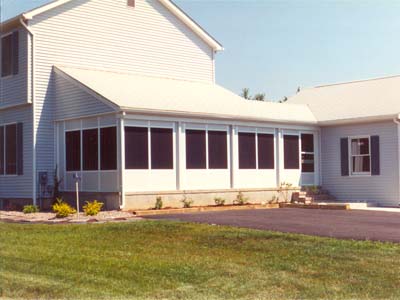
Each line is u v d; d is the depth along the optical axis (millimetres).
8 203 24578
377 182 24438
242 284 9734
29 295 9102
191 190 22109
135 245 13289
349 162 25531
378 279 9859
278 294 9141
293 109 27344
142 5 26531
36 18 23281
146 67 26562
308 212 20391
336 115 26156
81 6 24500
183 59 28031
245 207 22766
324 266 10805
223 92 27547
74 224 16703
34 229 15953
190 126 22375
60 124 23375
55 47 23750
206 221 16781
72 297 8961
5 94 24500
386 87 28188
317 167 26672
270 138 25094
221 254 12141
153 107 20984
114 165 20750
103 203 20906
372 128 24688
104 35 25188
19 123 23953
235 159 23719
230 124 23578
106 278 10164
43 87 23438
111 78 24047
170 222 16312
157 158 21359
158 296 9055
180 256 11984
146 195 20906
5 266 11195
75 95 22516
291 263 11102
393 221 17031
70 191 22672
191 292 9289
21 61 23609
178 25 27875
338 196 25953
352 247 12234
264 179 24734
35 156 23125
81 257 11930
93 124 21766
